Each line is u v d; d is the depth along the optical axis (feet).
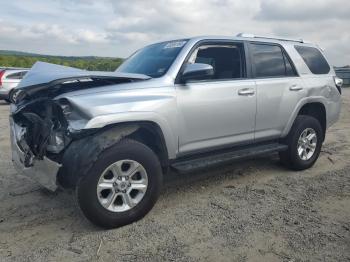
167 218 12.67
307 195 14.84
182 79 13.41
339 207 13.62
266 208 13.51
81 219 12.64
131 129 12.00
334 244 10.82
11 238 11.32
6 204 13.91
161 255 10.29
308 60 18.49
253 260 10.01
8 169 18.25
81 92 11.61
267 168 18.48
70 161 10.94
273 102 16.24
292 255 10.24
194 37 14.67
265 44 16.76
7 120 35.60
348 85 104.42
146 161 12.14
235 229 11.82
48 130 11.73
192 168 13.44
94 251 10.53
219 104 14.23
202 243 10.94
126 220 11.98
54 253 10.44
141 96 12.26
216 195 14.83
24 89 12.17
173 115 12.91
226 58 15.29
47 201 14.19
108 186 11.59
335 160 20.22
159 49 15.30
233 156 14.93
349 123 33.88
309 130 17.95
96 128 11.12
